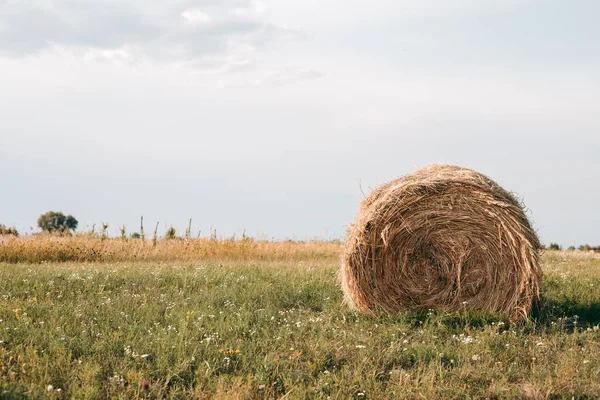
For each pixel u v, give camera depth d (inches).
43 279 455.2
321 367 249.9
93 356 252.5
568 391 226.1
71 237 837.2
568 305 382.9
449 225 355.3
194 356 253.8
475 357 263.1
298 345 280.7
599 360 264.4
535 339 307.9
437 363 252.7
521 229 343.3
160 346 264.8
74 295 403.2
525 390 230.2
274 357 258.4
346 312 358.0
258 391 221.6
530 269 340.5
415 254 358.6
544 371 248.1
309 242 950.4
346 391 222.5
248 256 817.5
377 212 352.2
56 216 1627.7
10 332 286.8
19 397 200.7
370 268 354.3
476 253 353.1
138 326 306.3
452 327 327.3
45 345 269.0
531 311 348.5
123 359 251.3
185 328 293.1
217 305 372.8
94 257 749.3
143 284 446.9
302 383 226.1
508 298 348.5
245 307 368.5
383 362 258.2
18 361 240.2
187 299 385.7
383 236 349.1
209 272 514.9
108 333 290.8
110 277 467.8
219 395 208.4
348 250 356.5
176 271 519.2
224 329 304.3
